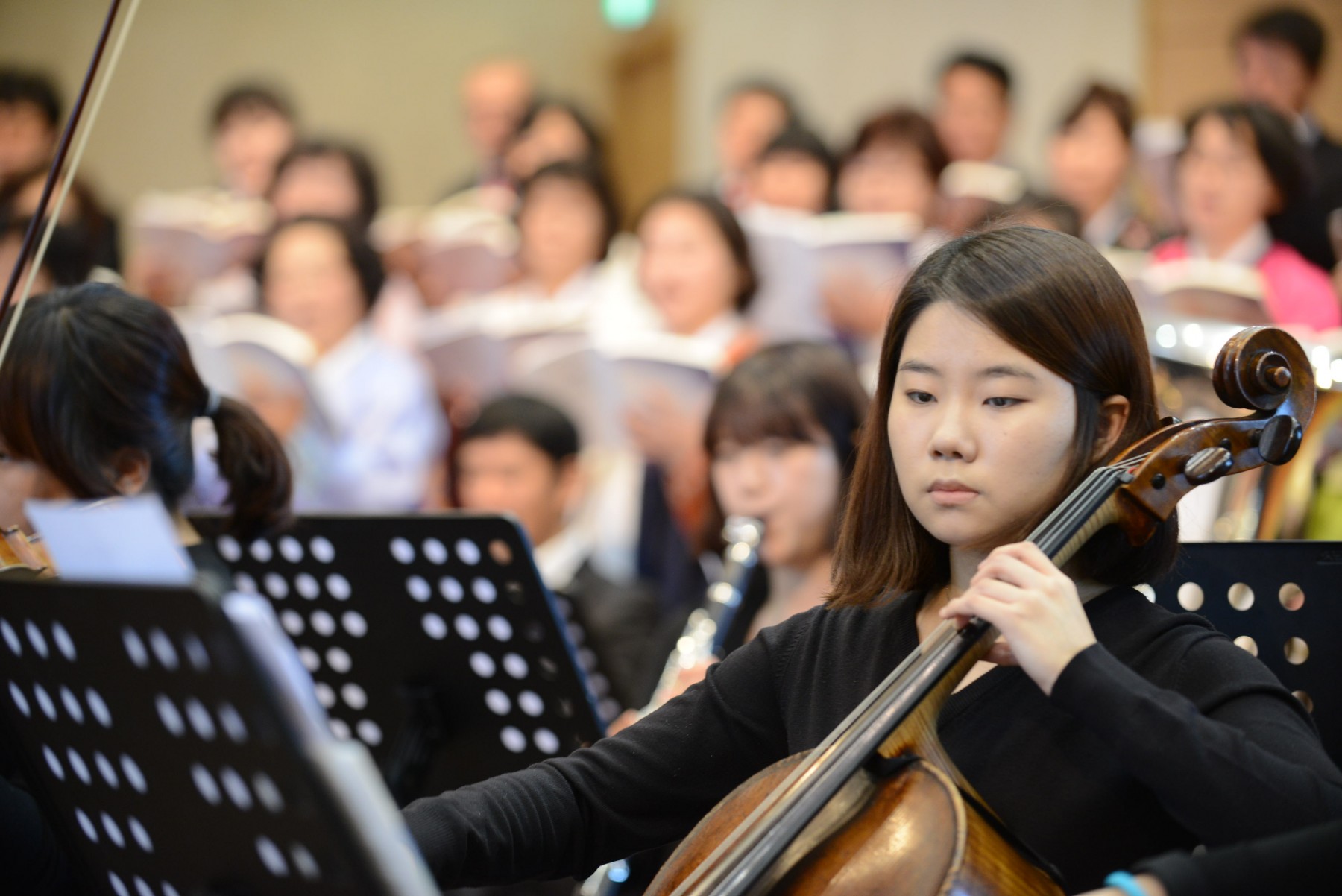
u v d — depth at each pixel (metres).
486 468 7.64
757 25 15.45
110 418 3.82
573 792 3.35
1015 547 2.77
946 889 2.54
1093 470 3.01
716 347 9.52
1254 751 2.58
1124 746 2.58
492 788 3.29
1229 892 2.45
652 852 4.86
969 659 2.90
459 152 17.36
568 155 13.05
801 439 5.79
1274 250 8.69
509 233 12.13
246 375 9.84
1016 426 2.92
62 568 2.67
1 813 3.44
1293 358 3.17
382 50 17.17
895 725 2.79
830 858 2.73
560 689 4.54
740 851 2.72
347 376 10.91
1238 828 2.53
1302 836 2.49
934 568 3.28
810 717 3.27
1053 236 3.06
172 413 3.98
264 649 2.28
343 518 4.50
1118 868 2.80
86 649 2.51
